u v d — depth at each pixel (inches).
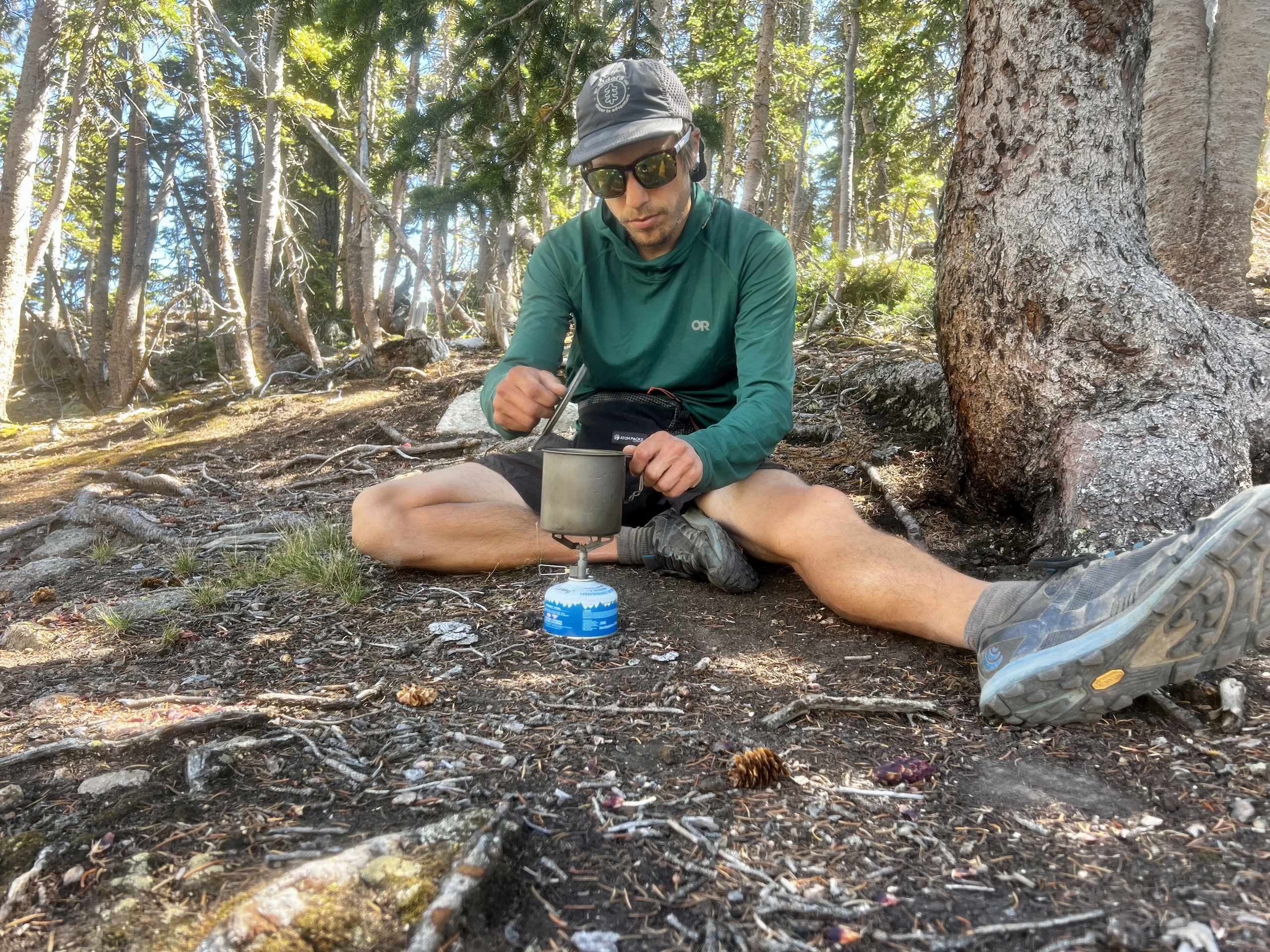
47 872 50.2
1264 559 59.1
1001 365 104.9
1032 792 58.7
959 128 109.3
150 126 639.8
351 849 49.4
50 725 71.2
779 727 69.0
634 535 109.6
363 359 399.2
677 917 46.2
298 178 699.4
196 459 278.2
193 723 68.0
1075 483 93.2
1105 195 100.7
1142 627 61.5
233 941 42.2
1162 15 204.8
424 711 72.6
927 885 48.8
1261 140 204.1
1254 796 56.4
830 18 776.9
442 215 222.1
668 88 96.0
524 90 216.1
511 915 46.1
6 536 202.8
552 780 60.4
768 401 94.8
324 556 121.6
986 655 70.9
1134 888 47.9
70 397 854.5
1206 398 95.2
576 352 119.1
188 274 965.8
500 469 113.8
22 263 432.1
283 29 219.0
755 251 102.6
